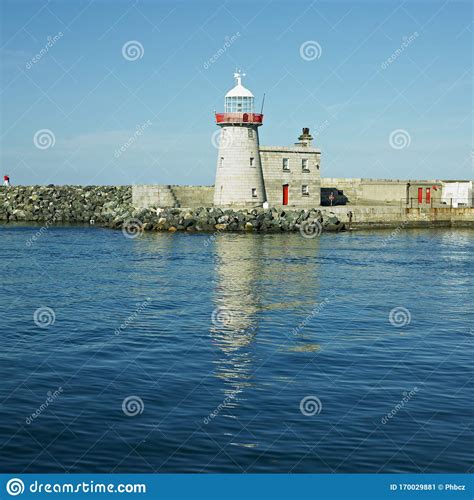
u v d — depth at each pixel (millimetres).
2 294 38969
